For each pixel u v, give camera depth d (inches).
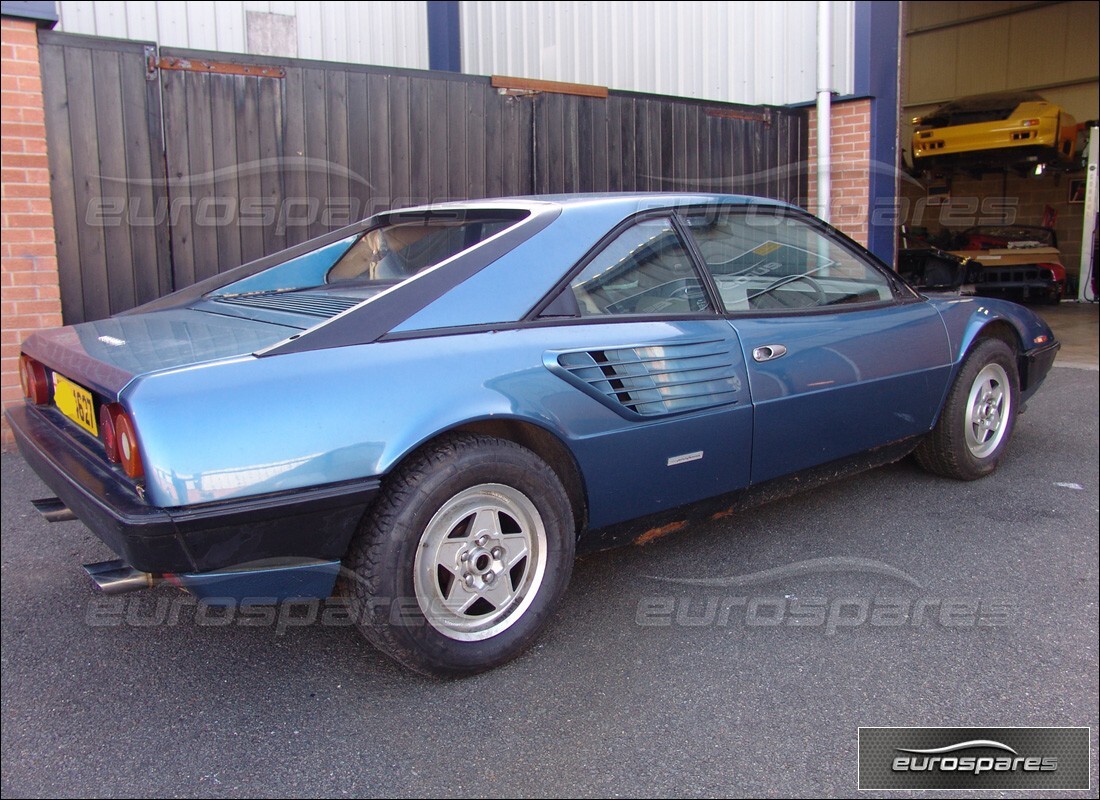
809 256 137.9
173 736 88.9
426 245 123.0
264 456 83.2
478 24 377.7
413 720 91.0
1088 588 121.3
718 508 122.0
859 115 309.7
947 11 709.9
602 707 93.0
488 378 95.3
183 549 80.6
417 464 91.0
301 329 96.6
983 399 163.2
